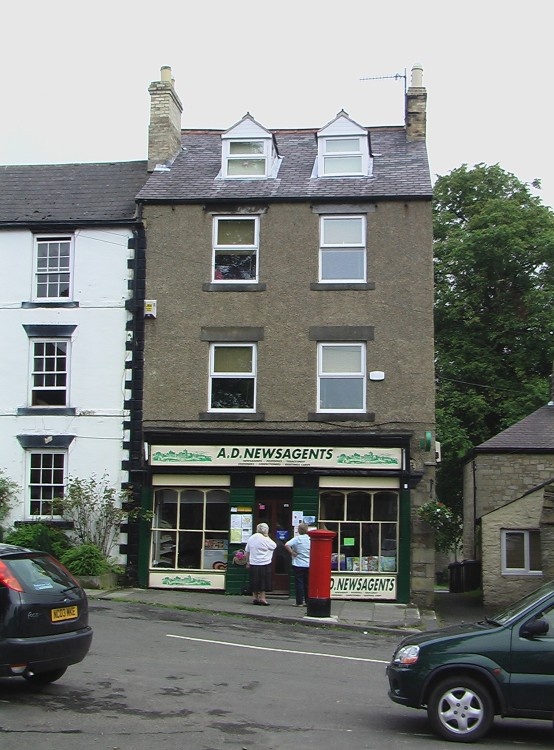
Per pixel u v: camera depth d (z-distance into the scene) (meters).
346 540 22.17
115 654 13.61
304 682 12.23
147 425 23.02
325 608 18.41
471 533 31.16
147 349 23.23
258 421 22.70
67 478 23.03
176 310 23.27
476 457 26.27
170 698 10.89
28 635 10.32
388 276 22.88
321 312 22.91
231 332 23.03
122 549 22.59
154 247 23.55
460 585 29.50
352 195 23.08
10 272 23.86
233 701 10.89
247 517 22.31
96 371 23.31
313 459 22.25
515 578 24.16
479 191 36.44
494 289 34.41
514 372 33.53
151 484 22.73
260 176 24.25
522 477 25.83
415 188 23.22
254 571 20.06
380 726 10.07
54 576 11.09
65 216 23.98
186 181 24.38
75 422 23.16
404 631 17.62
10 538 21.50
